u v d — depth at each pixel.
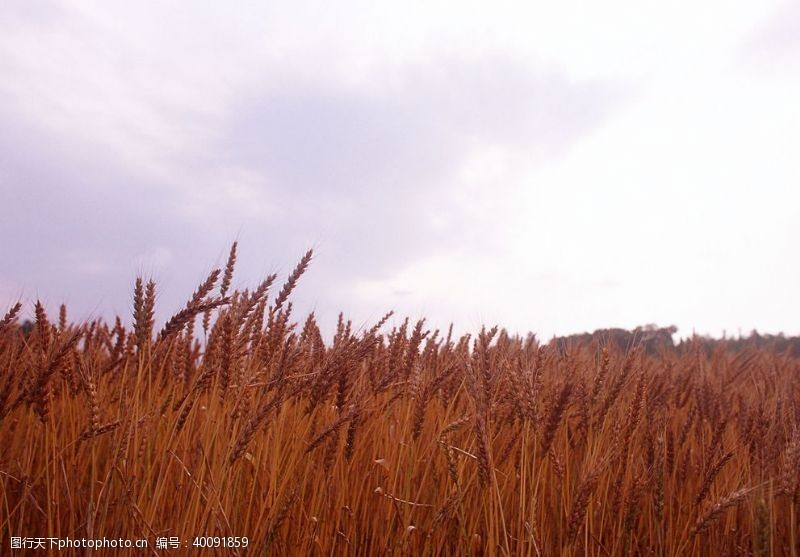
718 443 4.23
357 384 4.12
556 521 3.67
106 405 3.78
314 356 4.12
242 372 3.56
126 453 2.99
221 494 3.21
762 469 3.82
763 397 4.81
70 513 3.13
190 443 3.52
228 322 3.37
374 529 3.57
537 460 3.66
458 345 4.67
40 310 3.51
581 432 3.92
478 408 3.28
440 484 3.74
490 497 3.14
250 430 2.97
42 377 3.08
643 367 5.05
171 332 3.38
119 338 4.38
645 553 3.82
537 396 3.83
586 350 5.94
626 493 3.69
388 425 4.05
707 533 3.95
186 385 4.05
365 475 3.75
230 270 4.00
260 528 3.31
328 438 3.37
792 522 3.38
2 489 3.21
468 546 3.25
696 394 5.19
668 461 4.20
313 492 3.47
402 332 4.43
